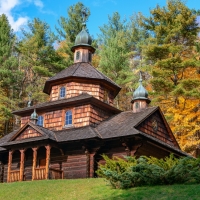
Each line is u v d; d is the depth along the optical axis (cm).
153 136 3394
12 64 5625
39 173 3053
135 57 6372
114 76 5600
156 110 3491
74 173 3164
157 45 4669
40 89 5853
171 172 2064
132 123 3159
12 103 5522
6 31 5984
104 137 3064
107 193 2073
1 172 3625
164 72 4538
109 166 2244
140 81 3722
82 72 3675
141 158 2197
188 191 1884
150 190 1983
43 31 5906
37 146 3131
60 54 6028
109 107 3562
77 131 3253
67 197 2119
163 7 5000
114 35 6244
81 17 6019
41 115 3666
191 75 4884
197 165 2127
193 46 4956
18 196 2261
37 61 5753
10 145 3198
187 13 4772
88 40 4047
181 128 4438
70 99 3456
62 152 3244
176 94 4381
